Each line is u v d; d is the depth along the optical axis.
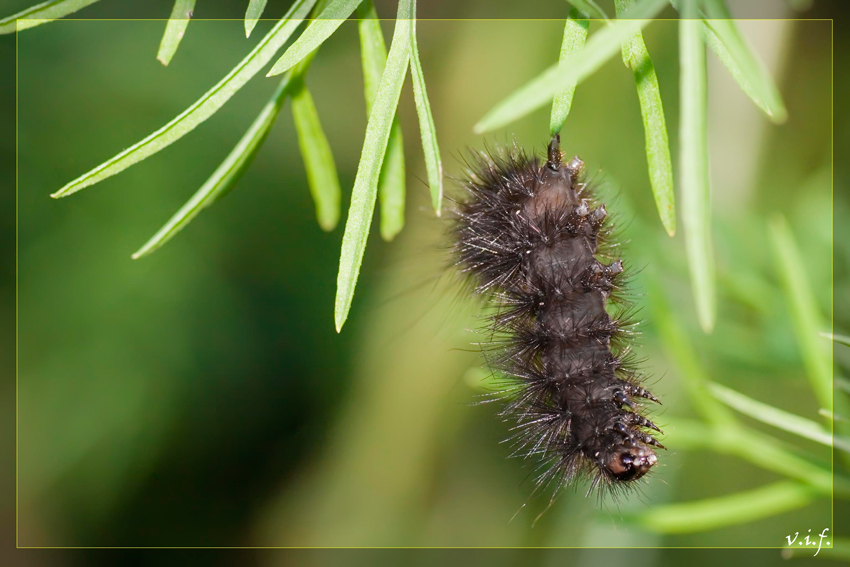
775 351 0.32
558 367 0.31
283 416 0.40
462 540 0.38
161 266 0.36
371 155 0.29
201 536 0.40
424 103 0.28
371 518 0.39
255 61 0.29
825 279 0.32
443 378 0.37
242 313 0.37
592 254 0.31
